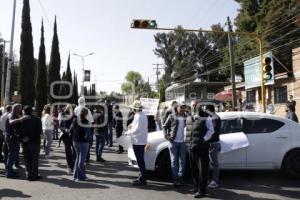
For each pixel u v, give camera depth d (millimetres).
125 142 14672
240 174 10328
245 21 40125
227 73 51938
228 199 7734
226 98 35625
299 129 9805
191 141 8062
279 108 28562
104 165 11938
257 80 28406
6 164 10312
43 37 34656
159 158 9727
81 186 8984
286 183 9172
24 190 8602
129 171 10898
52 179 9844
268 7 37875
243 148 9492
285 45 34906
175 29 18094
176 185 8875
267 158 9562
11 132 10047
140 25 17625
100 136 12688
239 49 42625
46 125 13602
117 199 7754
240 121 9734
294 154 9633
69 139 10711
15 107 10172
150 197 7914
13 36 21984
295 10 34562
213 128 7992
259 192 8297
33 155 9773
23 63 29078
